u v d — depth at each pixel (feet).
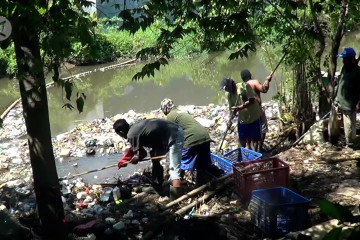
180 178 22.61
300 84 27.66
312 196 19.98
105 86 62.44
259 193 17.95
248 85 25.58
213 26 16.17
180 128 21.58
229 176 22.31
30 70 13.03
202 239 15.14
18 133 38.32
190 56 74.13
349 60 23.89
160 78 65.62
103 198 22.71
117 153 32.14
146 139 21.12
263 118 26.61
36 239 16.90
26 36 13.29
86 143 33.78
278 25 23.80
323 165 23.27
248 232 17.85
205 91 55.88
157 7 15.79
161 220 19.38
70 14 11.34
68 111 49.24
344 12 24.75
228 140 32.19
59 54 11.09
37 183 16.33
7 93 59.31
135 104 52.01
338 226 5.83
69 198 23.34
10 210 21.74
